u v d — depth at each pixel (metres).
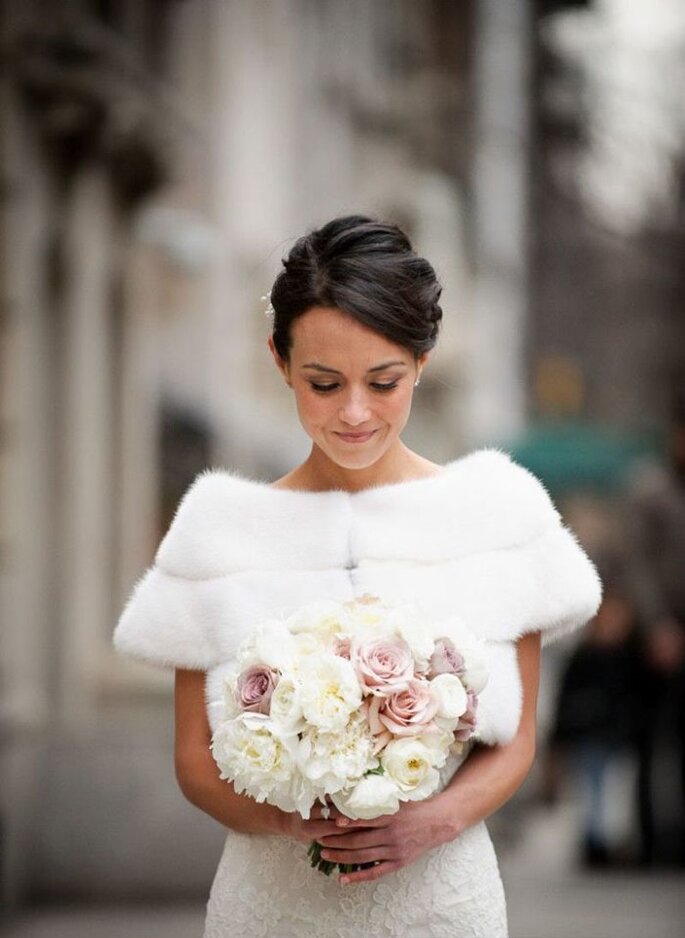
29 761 11.05
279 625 3.80
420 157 29.30
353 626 3.79
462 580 4.18
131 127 13.56
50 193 13.00
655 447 32.69
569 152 33.25
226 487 4.29
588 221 35.75
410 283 3.91
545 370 36.41
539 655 4.30
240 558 4.21
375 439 3.98
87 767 11.09
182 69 15.98
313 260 3.91
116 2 13.54
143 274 15.90
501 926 4.21
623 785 15.46
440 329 4.09
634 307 39.16
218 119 17.33
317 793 3.68
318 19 22.00
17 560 11.56
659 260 35.34
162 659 4.23
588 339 40.38
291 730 3.66
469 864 4.15
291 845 4.14
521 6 31.22
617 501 26.52
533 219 36.28
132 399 15.48
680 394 11.52
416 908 4.09
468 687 3.80
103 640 14.30
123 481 15.34
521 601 4.17
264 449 19.17
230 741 3.72
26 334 12.00
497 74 31.73
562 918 9.95
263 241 19.16
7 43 11.43
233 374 18.36
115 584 15.20
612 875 12.13
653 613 11.53
